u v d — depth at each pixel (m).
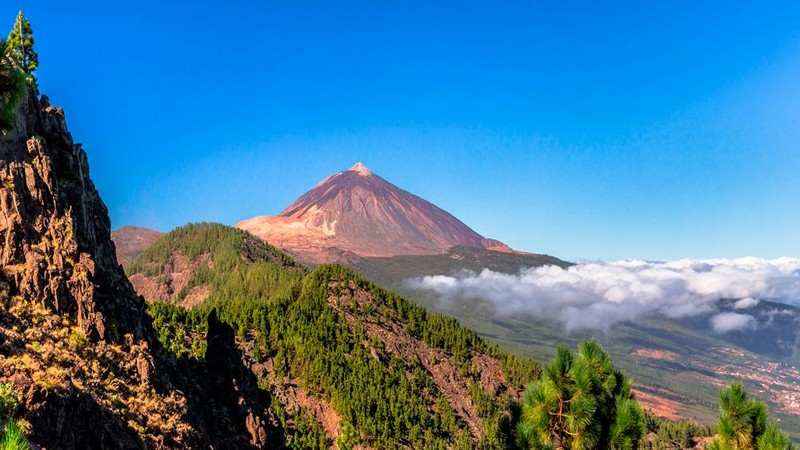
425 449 188.75
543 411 32.19
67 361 46.94
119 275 63.56
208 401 69.69
